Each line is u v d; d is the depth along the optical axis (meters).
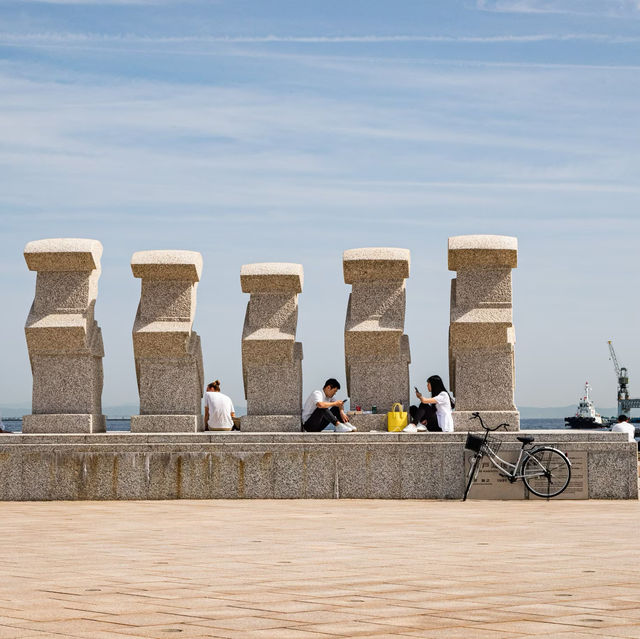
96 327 19.47
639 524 12.90
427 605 6.82
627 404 131.75
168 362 19.08
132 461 17.73
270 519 13.77
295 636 5.77
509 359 18.66
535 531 11.99
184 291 19.16
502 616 6.41
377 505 16.28
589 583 7.84
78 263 18.95
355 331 19.02
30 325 18.80
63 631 5.90
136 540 11.14
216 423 19.19
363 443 17.66
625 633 5.86
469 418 18.50
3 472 17.83
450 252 18.66
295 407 19.19
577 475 17.31
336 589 7.54
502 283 18.73
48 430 18.72
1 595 7.25
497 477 17.31
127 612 6.54
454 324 18.55
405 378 19.16
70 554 9.81
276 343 19.05
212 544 10.69
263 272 19.17
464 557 9.48
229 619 6.30
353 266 19.09
